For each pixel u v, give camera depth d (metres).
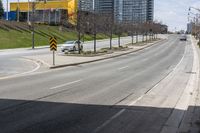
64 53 53.25
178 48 81.12
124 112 13.00
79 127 10.56
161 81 23.64
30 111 12.62
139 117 12.27
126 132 10.23
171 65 38.50
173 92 18.70
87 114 12.41
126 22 124.62
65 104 14.13
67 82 21.48
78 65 35.72
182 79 25.30
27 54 51.28
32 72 27.36
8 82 20.80
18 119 11.34
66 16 111.69
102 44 86.88
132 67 34.81
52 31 99.31
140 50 70.88
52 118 11.61
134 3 138.38
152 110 13.56
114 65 36.69
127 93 17.69
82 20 72.44
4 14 128.38
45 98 15.41
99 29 90.56
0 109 12.84
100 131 10.22
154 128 10.77
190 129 10.63
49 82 21.25
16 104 13.85
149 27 136.25
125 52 60.31
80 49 54.00
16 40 76.62
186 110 13.71
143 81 23.33
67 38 98.06
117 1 117.00
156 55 57.00
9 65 32.94
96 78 24.27
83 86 19.81
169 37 157.50
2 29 80.19
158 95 17.50
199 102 15.54
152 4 152.75
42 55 48.66
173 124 11.31
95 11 83.50
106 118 11.91
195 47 85.38
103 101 15.13
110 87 19.77
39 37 87.25
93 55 49.12
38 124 10.75
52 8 114.12
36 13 112.88
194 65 38.91
